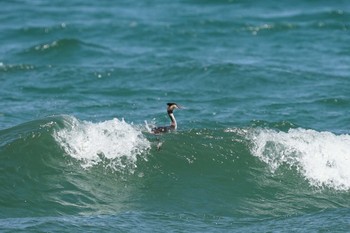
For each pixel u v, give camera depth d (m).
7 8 172.62
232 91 105.25
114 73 114.25
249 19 159.38
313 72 114.44
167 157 69.62
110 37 144.12
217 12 167.62
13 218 59.31
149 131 74.31
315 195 66.88
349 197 66.94
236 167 69.62
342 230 58.84
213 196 65.56
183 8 173.12
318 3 176.62
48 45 131.50
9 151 67.69
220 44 138.25
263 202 65.31
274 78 110.62
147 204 63.38
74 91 104.62
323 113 93.56
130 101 99.25
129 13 167.25
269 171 69.56
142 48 134.75
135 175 67.38
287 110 94.31
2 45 139.75
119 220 59.59
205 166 69.44
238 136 73.31
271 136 72.56
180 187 66.31
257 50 133.25
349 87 106.19
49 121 71.06
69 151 68.50
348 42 139.50
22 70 116.56
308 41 140.62
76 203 62.56
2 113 91.56
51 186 64.50
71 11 170.25
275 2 177.75
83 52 129.75
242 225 60.25
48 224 57.78
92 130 70.12
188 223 60.12
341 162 69.75
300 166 69.88
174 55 127.19
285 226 59.91
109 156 68.69
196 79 111.38
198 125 86.12
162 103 98.31
